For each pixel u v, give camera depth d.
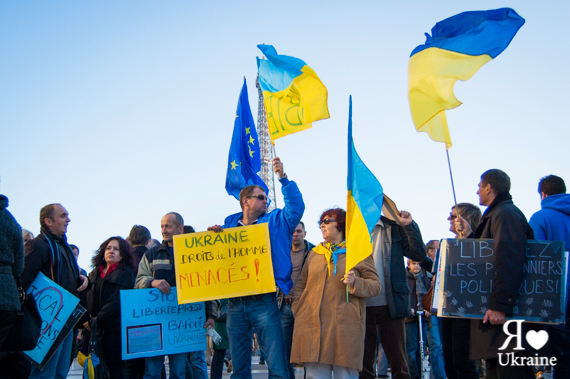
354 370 6.51
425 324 11.87
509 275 5.60
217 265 7.14
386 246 8.12
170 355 8.28
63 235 8.14
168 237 8.49
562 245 5.79
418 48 7.00
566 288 6.00
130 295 8.04
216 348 9.87
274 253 7.11
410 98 6.91
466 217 8.34
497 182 6.32
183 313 8.23
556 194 7.38
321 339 6.52
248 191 7.45
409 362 10.48
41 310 7.48
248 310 6.96
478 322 5.96
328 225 7.13
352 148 6.75
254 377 12.55
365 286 6.52
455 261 6.13
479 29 6.82
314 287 6.84
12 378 6.68
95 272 8.84
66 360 8.16
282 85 7.52
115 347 8.09
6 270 5.87
